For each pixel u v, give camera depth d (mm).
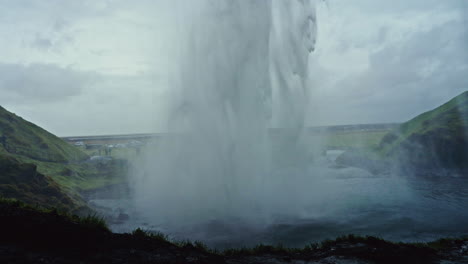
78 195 47406
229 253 12750
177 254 10555
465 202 39938
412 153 73062
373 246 12828
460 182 55594
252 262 11477
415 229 29188
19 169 42875
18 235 9352
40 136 82375
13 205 11102
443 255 12562
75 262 8586
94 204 47969
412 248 12914
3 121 78938
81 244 9711
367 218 32625
